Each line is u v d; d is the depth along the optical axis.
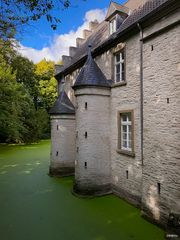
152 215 8.33
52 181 14.12
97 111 11.46
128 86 10.25
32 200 10.87
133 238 7.29
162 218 7.87
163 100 7.98
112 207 9.86
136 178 9.71
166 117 7.84
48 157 22.28
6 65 29.58
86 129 11.43
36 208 9.90
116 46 11.20
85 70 11.79
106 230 7.86
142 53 9.11
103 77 11.85
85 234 7.62
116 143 11.28
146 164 8.77
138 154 9.58
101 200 10.73
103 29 16.81
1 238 7.48
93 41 17.11
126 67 10.38
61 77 19.53
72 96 16.98
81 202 10.52
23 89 33.91
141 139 9.14
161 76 8.09
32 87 41.53
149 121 8.66
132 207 9.81
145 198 8.74
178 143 7.33
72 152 15.54
